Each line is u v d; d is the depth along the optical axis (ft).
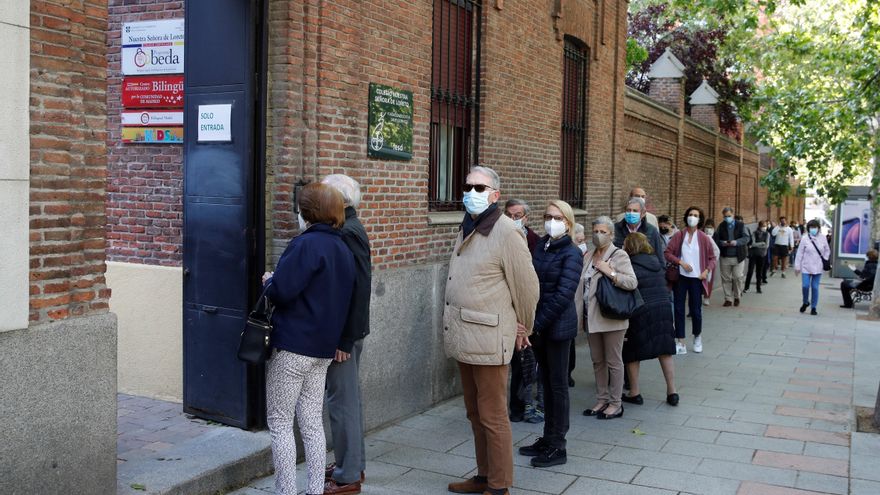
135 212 22.40
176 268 21.89
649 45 73.20
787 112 50.24
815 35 53.47
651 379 28.66
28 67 12.74
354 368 16.72
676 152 57.98
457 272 16.25
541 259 18.70
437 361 24.39
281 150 18.86
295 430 18.67
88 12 13.93
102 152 14.23
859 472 18.65
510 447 16.10
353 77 20.52
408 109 22.98
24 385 12.80
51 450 13.25
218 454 17.26
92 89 14.03
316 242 14.51
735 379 28.89
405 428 21.85
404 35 22.77
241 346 14.48
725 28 68.44
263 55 18.54
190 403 20.12
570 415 23.45
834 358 33.22
